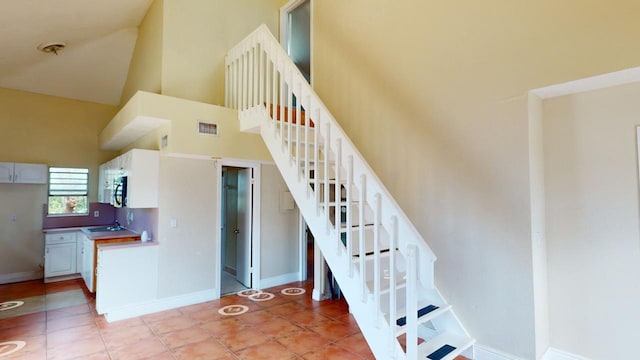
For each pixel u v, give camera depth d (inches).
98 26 189.8
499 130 114.5
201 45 191.6
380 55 155.4
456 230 125.3
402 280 121.8
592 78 96.6
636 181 98.3
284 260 216.7
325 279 185.6
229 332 142.0
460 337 119.1
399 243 93.1
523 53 109.4
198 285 178.7
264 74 171.0
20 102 224.7
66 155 240.1
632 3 89.7
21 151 223.9
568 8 100.3
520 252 108.8
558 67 102.0
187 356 121.5
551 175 114.3
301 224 225.6
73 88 234.8
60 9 161.0
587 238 106.7
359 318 101.1
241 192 215.9
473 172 121.0
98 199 251.6
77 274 230.8
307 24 225.0
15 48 183.0
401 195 143.7
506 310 111.7
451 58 128.3
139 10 194.4
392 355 90.9
